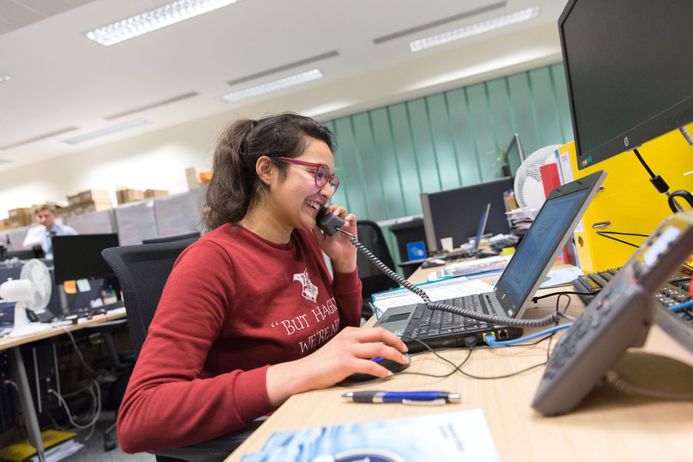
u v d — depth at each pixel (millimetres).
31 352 2555
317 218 1054
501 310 691
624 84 643
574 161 1076
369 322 968
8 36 3479
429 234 3057
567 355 383
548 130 5391
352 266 1124
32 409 2113
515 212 2148
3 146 5898
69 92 4645
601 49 708
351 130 5973
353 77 5684
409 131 5781
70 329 2252
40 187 6805
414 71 5504
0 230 6098
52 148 6312
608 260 975
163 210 4586
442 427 375
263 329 777
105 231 4746
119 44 3900
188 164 6207
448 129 5660
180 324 663
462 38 5125
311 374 562
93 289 3268
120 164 6465
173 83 4871
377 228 2820
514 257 901
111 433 2488
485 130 5559
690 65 479
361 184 5949
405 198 5820
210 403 564
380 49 4984
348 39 4586
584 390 363
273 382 573
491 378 492
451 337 637
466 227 3035
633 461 291
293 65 4973
